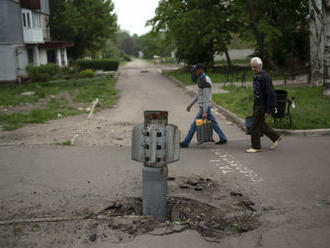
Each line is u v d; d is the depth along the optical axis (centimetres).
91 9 4425
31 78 2723
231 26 3234
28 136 901
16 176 593
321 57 1719
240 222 425
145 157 428
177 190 525
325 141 808
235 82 2238
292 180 566
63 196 505
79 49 4812
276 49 3012
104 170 623
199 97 768
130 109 1403
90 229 405
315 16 1692
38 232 398
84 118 1178
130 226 411
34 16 3178
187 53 3531
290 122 892
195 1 3144
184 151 754
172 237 389
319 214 443
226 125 1034
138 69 4762
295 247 370
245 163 660
